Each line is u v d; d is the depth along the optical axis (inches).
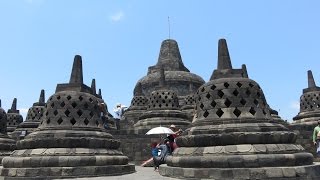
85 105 612.1
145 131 1021.2
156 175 544.7
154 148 681.6
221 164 442.3
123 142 906.1
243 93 510.0
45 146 555.2
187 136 505.0
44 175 521.3
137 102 1581.0
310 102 1253.1
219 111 506.9
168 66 1958.7
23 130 1248.2
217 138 469.7
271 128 479.5
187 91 1804.9
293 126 920.9
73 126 581.6
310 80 1309.1
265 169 422.0
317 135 650.8
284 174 420.2
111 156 586.9
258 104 514.0
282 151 452.1
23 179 518.3
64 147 554.3
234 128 472.7
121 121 1502.2
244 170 424.8
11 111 1482.5
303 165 454.3
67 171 523.8
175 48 2033.7
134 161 887.1
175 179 470.0
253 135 457.7
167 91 1259.2
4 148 765.9
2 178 530.6
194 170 455.5
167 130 706.2
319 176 444.5
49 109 603.2
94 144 577.0
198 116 532.7
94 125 611.2
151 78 1840.6
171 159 526.0
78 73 652.1
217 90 519.8
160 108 1221.7
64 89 629.9
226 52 565.3
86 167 536.7
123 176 535.8
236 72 537.3
